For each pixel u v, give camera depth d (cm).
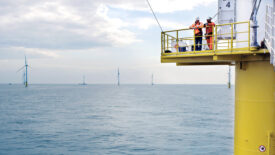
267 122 873
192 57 983
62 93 17838
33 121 4897
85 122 4731
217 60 903
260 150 881
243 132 919
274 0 764
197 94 16088
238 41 878
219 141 3178
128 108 7244
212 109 6831
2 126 4334
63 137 3469
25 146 3025
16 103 9238
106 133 3703
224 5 1037
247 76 909
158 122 4625
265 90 874
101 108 7325
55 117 5459
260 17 878
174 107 7431
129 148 2919
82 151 2820
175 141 3200
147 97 12725
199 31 1102
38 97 12975
